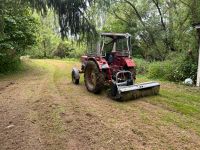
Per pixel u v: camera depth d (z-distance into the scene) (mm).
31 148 4418
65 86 10133
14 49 15672
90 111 6523
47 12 4598
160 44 17953
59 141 4688
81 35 4934
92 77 8656
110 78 8172
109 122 5668
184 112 6480
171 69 12211
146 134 4984
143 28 18750
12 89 9602
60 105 7090
